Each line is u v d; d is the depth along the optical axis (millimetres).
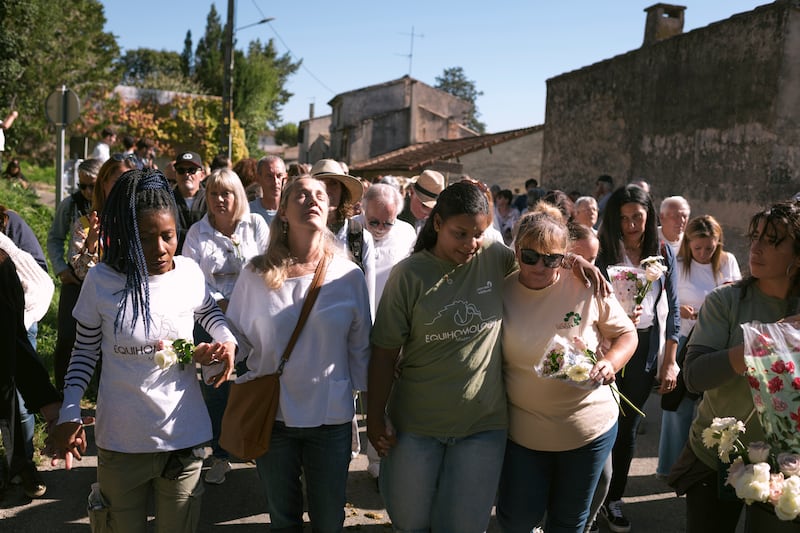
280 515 3146
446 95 39375
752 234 2838
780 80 11531
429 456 3010
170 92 33125
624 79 16062
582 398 3027
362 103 39062
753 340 2547
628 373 4113
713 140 13062
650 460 5305
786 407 2473
